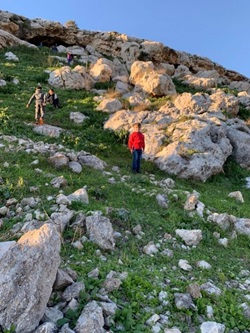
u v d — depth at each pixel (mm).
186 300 4945
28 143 12375
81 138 15320
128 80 28312
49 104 19594
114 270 5512
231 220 8820
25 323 3750
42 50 37281
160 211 8820
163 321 4523
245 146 17094
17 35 41156
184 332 4422
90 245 6301
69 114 18547
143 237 7238
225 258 7152
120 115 18172
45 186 8734
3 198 7840
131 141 13031
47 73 26172
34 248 4066
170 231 7711
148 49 41750
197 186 13086
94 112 19391
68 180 9492
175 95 22641
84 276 5156
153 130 16391
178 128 16125
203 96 20844
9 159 10500
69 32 44406
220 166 14664
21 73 25906
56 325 4016
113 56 43500
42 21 43750
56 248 4262
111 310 4391
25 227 6305
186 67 43219
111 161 13797
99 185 9812
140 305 4727
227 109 20859
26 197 7980
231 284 6051
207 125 16297
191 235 7504
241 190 14117
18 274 3910
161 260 6395
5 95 19875
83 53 39812
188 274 6059
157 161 14289
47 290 4035
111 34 45094
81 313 4199
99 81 27344
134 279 5215
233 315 4934
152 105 20828
